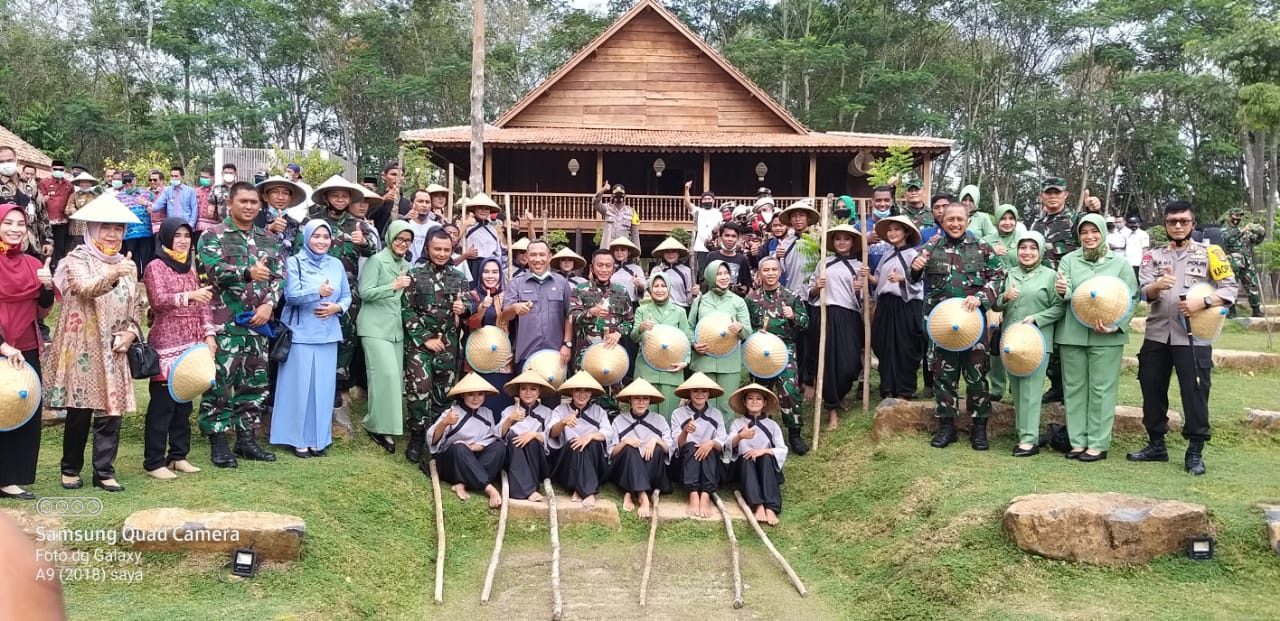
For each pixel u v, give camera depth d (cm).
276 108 4000
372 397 766
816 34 3978
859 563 646
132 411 582
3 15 4053
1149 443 719
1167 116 3778
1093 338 701
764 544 702
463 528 705
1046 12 3697
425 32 4238
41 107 2888
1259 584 532
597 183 2005
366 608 541
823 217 856
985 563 567
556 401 812
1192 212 664
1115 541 552
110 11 4275
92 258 559
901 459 749
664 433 780
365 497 665
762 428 772
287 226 805
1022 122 3819
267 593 510
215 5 4088
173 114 3872
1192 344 666
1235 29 2117
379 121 4366
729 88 2172
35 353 570
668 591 624
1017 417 739
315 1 4175
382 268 764
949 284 757
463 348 838
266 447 726
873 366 1021
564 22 4181
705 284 1058
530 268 843
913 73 3588
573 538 707
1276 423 788
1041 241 740
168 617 466
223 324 663
